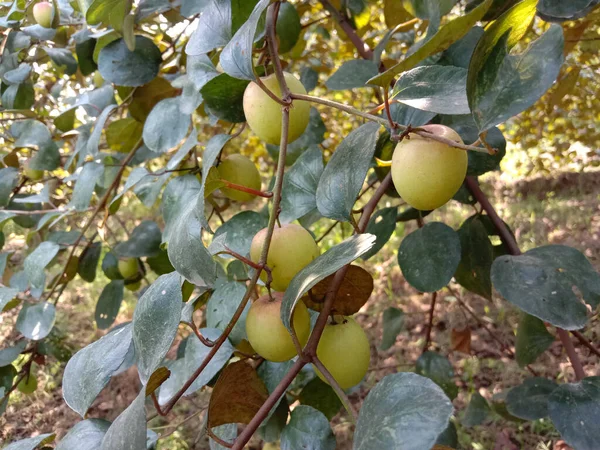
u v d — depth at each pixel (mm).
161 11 435
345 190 241
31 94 571
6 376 540
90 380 218
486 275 445
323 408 362
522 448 660
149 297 207
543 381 381
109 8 376
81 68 499
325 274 180
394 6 459
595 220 1136
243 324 291
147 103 491
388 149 315
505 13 163
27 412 818
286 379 209
